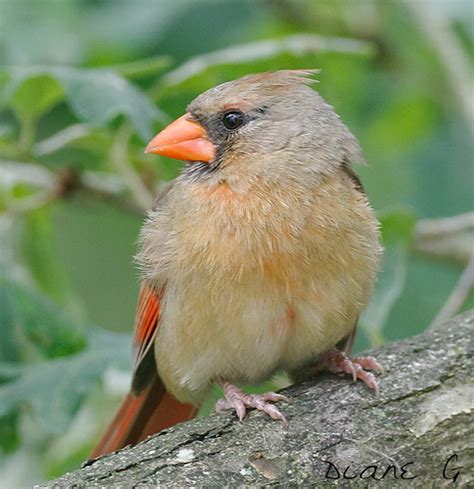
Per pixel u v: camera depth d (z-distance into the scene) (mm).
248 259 8391
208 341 8688
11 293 10227
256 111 8844
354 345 10336
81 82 9992
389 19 13484
